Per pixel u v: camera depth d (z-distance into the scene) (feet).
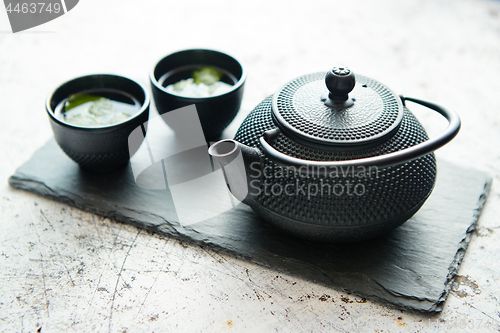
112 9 4.84
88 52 4.25
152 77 2.90
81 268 2.47
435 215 2.71
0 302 2.31
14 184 2.90
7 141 3.27
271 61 4.15
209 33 4.53
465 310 2.31
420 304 2.29
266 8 4.87
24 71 3.96
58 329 2.21
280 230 2.54
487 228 2.71
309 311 2.30
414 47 4.28
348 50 4.28
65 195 2.82
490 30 4.46
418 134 2.37
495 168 3.13
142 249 2.58
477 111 3.59
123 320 2.24
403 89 3.80
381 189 2.22
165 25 4.64
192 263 2.51
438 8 4.77
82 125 2.77
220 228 2.65
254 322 2.24
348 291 2.36
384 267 2.44
